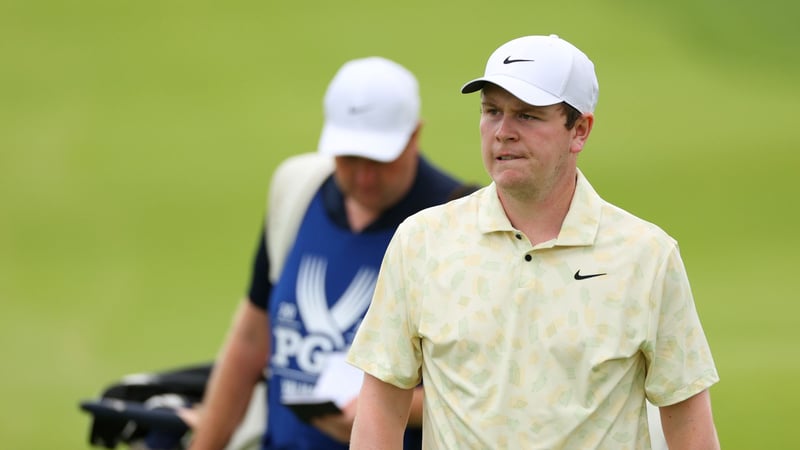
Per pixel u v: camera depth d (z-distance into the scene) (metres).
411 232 11.47
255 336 18.09
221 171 63.59
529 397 10.84
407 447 15.84
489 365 10.93
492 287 11.05
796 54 81.12
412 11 89.12
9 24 85.19
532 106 10.79
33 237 55.44
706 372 11.06
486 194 11.44
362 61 17.20
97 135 68.12
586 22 86.12
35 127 68.94
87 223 57.12
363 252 16.56
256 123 70.19
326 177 17.34
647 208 58.00
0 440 34.16
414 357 11.47
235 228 56.50
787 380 38.53
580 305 10.90
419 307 11.25
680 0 89.75
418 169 16.75
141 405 19.73
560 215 11.18
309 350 16.62
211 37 83.56
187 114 71.38
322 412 15.57
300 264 16.95
